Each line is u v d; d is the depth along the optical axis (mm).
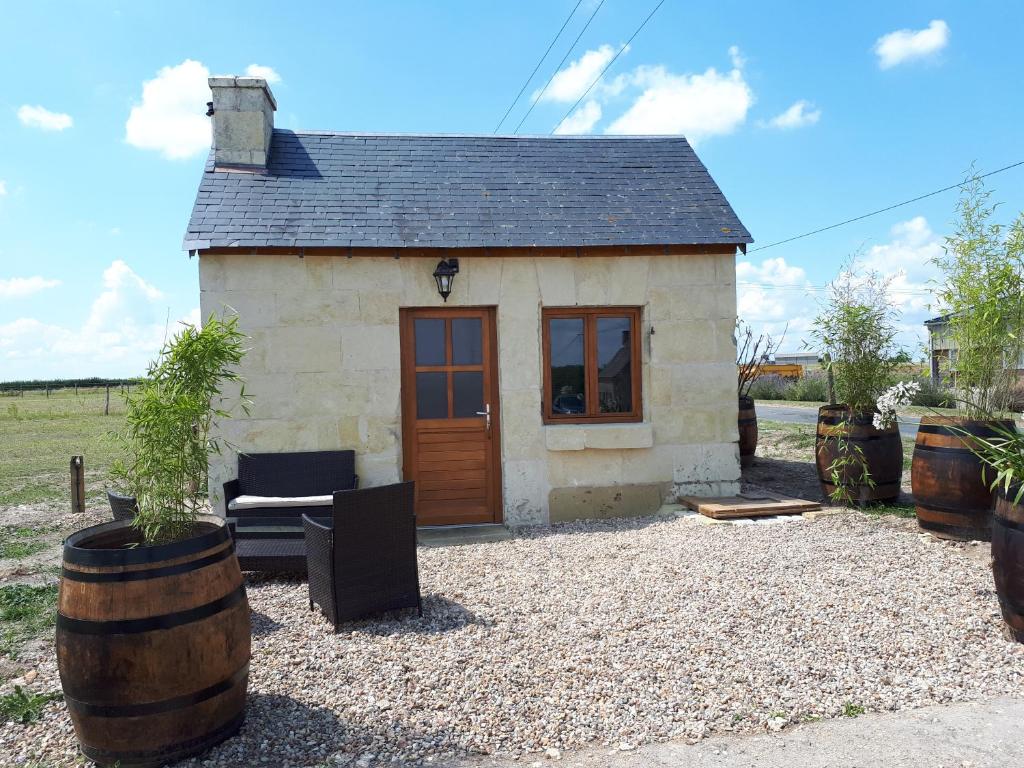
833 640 4043
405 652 4047
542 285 7574
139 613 2852
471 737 3131
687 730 3152
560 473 7621
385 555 4605
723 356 7863
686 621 4363
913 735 3064
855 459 7367
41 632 4691
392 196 7789
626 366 7934
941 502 6062
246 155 7844
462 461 7629
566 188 8289
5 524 8117
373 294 7270
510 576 5477
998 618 4309
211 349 3287
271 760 2986
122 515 4684
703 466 7844
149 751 2902
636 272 7719
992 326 5910
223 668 3045
